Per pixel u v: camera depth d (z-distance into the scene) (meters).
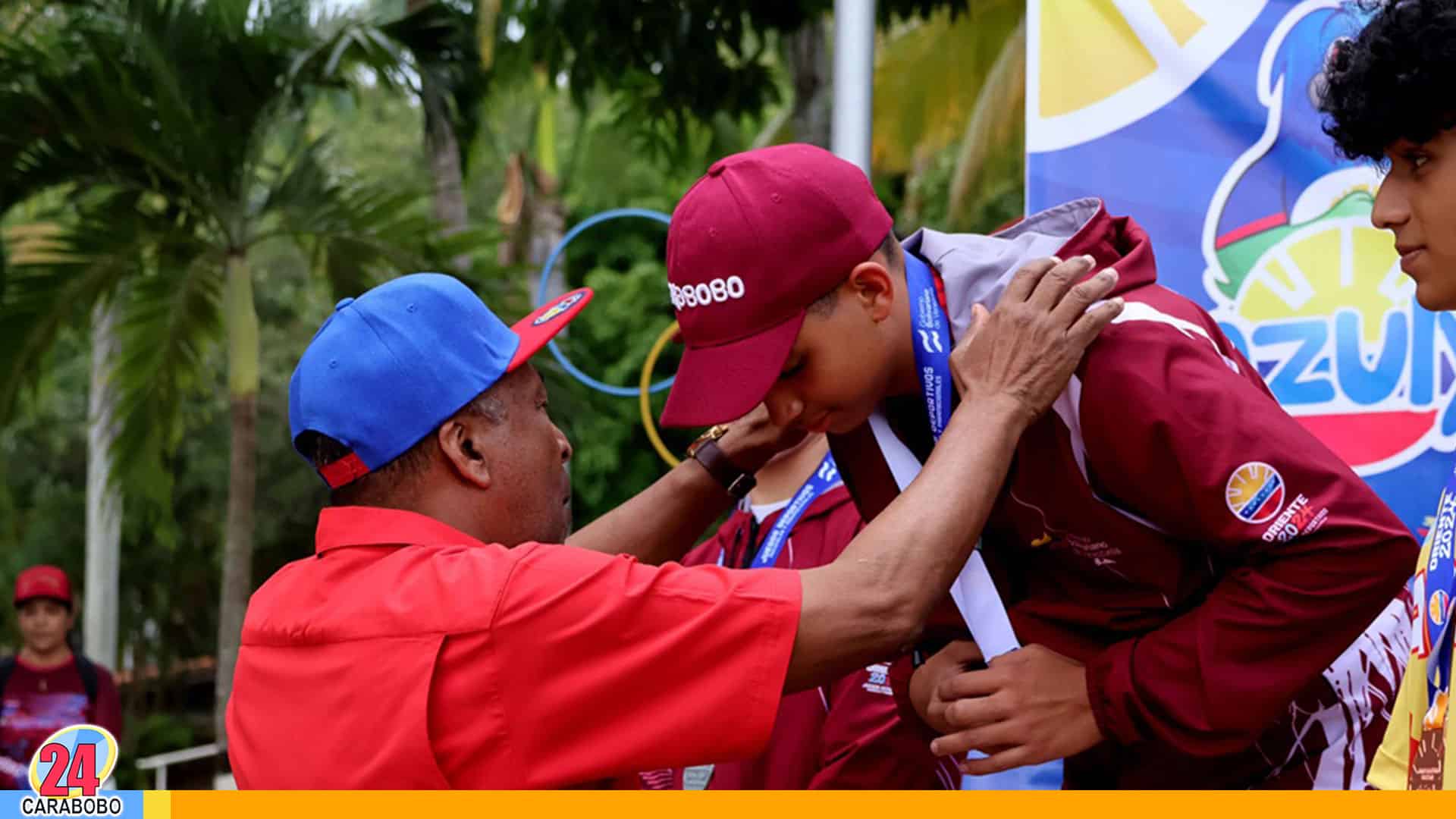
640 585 1.57
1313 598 1.54
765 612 1.54
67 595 5.65
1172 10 2.35
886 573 1.55
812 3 6.38
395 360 1.69
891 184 11.92
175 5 6.63
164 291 6.96
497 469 1.72
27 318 6.78
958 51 8.06
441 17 7.02
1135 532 1.67
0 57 6.62
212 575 15.62
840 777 2.31
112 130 6.49
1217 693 1.58
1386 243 2.27
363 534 1.69
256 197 7.66
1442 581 1.46
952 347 1.73
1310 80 2.29
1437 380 2.25
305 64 6.84
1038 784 2.31
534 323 1.81
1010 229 1.86
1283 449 1.54
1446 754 1.42
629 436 12.67
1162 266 2.36
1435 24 1.42
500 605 1.56
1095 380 1.59
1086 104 2.39
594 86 7.18
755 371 1.61
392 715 1.56
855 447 1.87
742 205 1.62
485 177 13.86
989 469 1.58
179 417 7.35
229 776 8.20
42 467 15.03
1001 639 1.73
